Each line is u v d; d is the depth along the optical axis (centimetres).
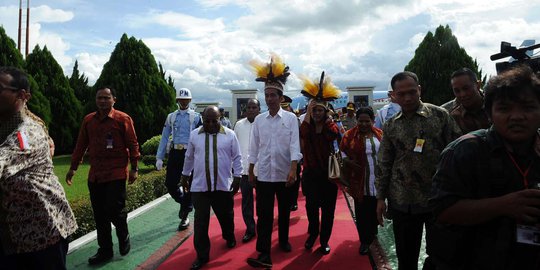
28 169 228
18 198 224
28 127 230
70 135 1661
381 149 329
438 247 169
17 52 1494
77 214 516
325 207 455
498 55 259
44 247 233
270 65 433
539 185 146
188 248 484
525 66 156
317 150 449
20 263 238
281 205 450
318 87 448
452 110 350
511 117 147
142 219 621
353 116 1055
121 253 454
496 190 152
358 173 448
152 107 1551
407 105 305
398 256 321
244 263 432
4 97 226
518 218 140
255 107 561
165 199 760
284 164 427
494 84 153
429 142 302
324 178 451
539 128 159
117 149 427
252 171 442
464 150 158
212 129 435
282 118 429
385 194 326
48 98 1611
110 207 427
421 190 303
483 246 154
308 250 471
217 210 448
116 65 1527
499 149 153
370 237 458
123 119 432
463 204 153
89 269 416
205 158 426
